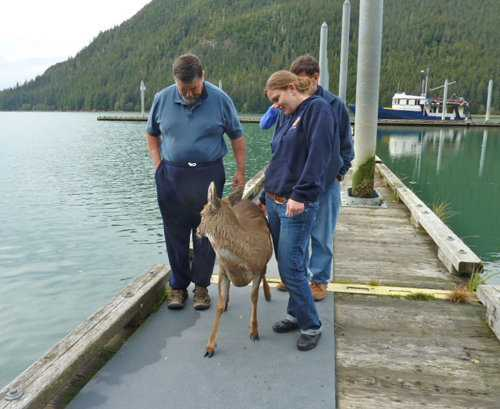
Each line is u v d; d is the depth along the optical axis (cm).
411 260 617
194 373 354
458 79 10138
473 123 5844
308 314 380
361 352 388
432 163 2414
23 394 292
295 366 363
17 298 742
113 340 409
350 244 685
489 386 343
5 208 1337
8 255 930
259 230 380
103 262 895
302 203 347
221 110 436
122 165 2333
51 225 1152
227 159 2208
